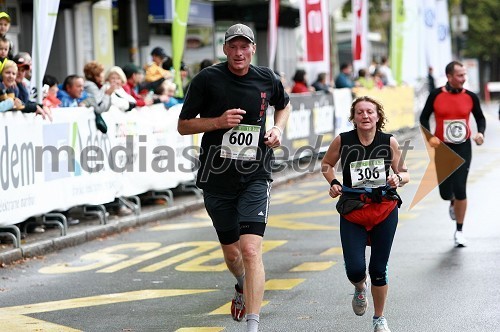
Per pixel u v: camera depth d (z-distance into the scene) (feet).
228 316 44.21
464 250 60.03
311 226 73.61
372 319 42.34
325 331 40.81
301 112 116.57
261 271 38.04
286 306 45.96
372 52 277.44
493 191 89.04
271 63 114.01
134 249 65.62
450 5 318.45
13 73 62.95
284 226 73.92
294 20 194.49
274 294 48.85
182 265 58.90
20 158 62.59
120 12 127.65
